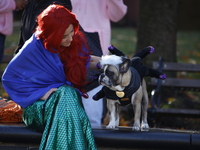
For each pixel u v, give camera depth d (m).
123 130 6.11
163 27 11.45
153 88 10.84
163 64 9.59
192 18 31.52
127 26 34.00
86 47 6.45
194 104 11.13
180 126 9.98
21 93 6.03
